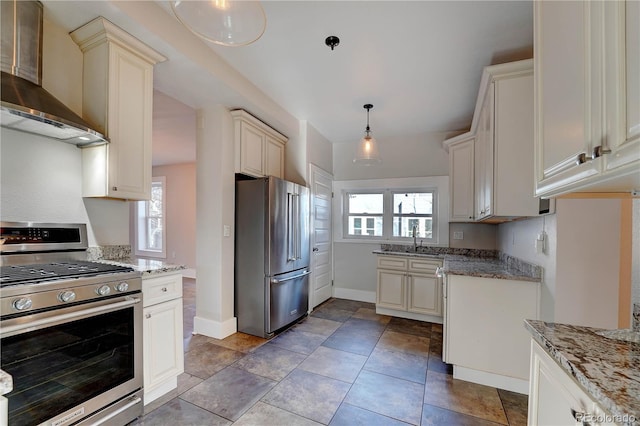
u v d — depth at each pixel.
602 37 0.74
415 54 2.30
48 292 1.35
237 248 3.19
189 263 6.13
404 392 2.10
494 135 2.02
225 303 3.05
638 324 1.05
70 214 1.96
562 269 1.78
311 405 1.93
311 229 3.99
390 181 4.49
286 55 2.34
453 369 2.35
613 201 1.74
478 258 3.52
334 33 2.05
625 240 1.72
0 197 1.67
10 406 1.24
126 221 2.29
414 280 3.70
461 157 3.49
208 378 2.24
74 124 1.61
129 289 1.70
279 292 3.18
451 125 3.95
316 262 4.16
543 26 1.15
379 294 3.89
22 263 1.74
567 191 1.02
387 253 3.85
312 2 1.75
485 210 2.38
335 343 2.93
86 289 1.49
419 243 4.34
